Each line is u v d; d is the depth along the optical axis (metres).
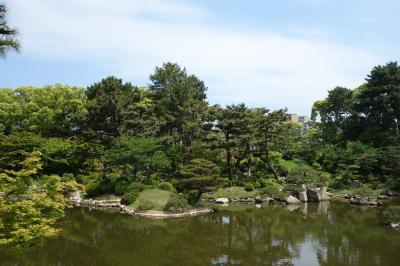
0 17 10.10
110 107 49.16
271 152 57.50
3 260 20.17
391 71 58.28
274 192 43.84
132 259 20.75
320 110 70.75
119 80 55.56
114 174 47.50
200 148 47.75
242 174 53.09
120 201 40.00
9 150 43.84
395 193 45.88
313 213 35.75
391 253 21.33
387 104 57.31
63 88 58.50
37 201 13.20
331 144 63.41
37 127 55.84
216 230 28.34
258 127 52.50
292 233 27.11
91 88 55.81
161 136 51.16
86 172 50.91
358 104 61.12
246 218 33.19
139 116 50.38
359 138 60.22
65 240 25.06
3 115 56.22
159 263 19.92
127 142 43.38
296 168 49.19
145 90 64.81
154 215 34.22
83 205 40.56
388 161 49.69
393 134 57.47
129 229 28.69
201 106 51.59
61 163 48.91
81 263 19.88
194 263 20.00
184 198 37.00
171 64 62.38
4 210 12.16
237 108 48.25
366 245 23.22
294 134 60.34
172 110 52.38
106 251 22.42
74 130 57.44
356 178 51.97
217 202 43.31
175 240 25.27
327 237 25.66
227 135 48.38
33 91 60.06
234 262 20.08
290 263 19.73
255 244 24.05
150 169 48.00
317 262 19.83
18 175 13.39
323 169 58.53
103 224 30.48
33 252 22.00
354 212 36.09
